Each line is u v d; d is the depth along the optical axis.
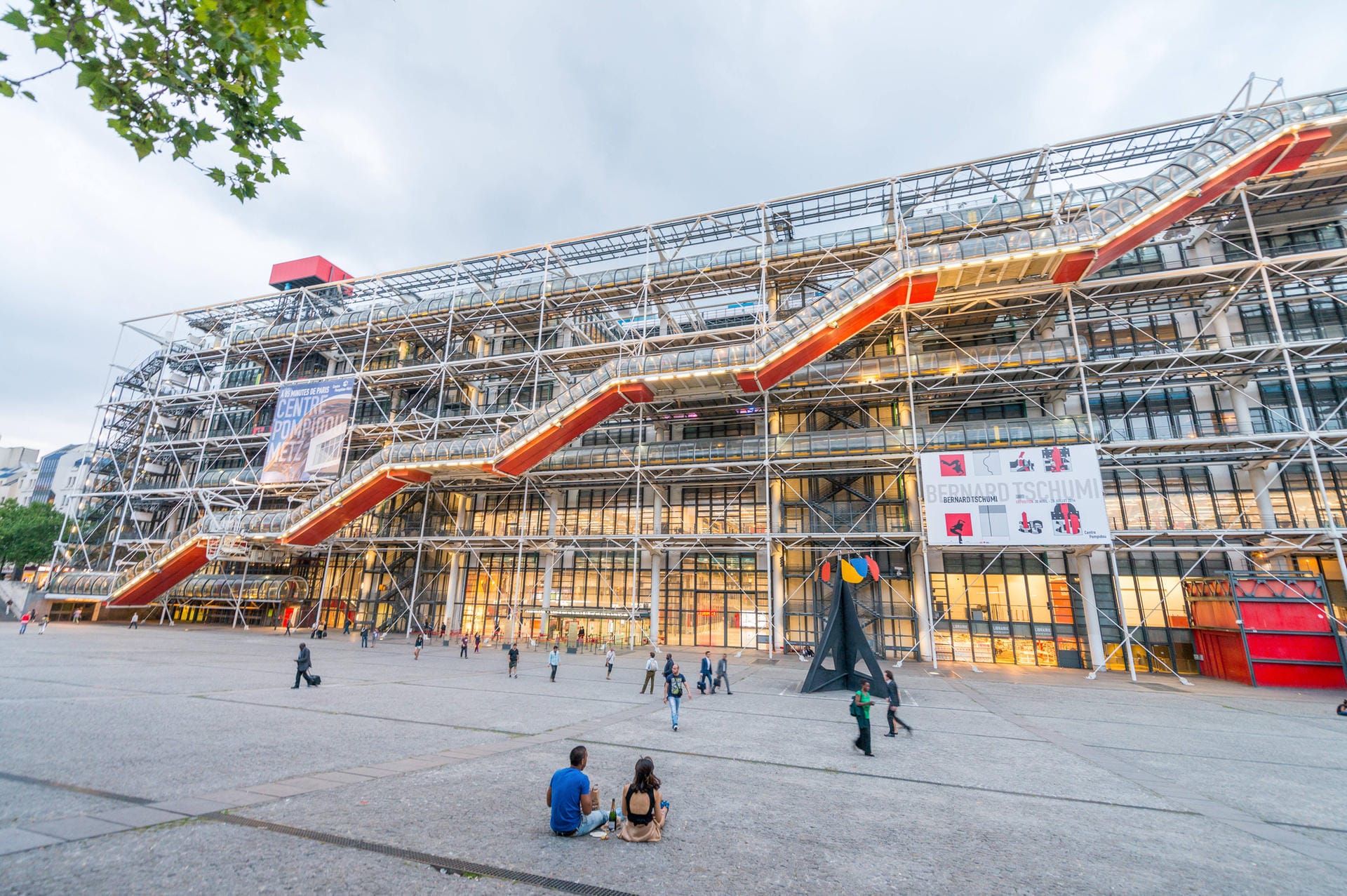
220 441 42.53
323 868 4.77
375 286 43.19
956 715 15.17
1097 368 27.22
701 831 6.27
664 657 29.44
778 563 33.34
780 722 13.65
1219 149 23.58
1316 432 23.11
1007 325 31.59
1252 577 23.11
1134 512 28.50
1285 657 21.94
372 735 10.44
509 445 30.73
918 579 30.14
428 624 39.09
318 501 33.59
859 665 28.03
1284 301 27.34
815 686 18.88
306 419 39.22
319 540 34.81
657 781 6.07
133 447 46.12
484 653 30.34
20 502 95.88
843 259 32.81
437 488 39.50
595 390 30.19
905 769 9.53
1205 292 27.30
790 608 32.72
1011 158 28.97
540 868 5.03
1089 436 25.64
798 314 27.72
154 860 4.77
